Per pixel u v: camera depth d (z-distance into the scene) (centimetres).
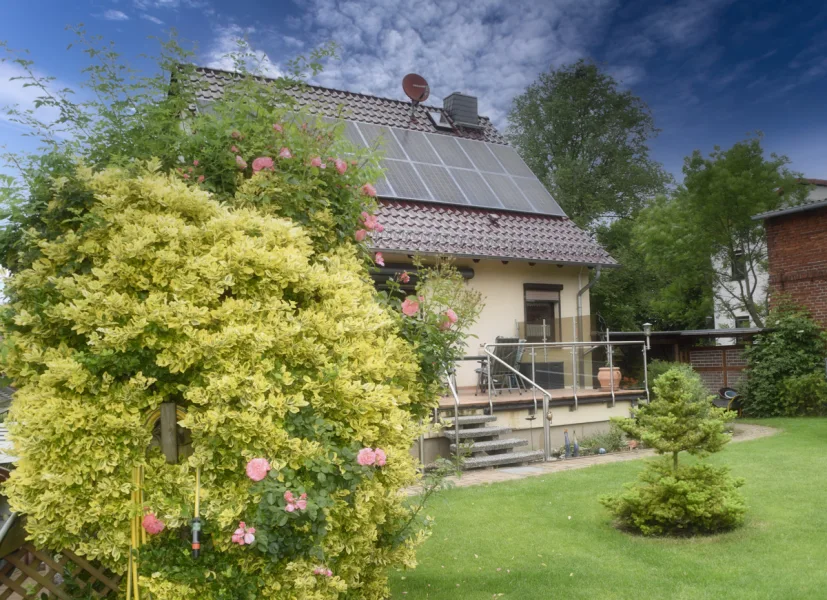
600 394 1259
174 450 355
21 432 336
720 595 487
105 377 337
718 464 975
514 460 1035
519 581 527
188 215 391
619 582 521
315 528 333
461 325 505
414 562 429
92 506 331
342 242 488
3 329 370
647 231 2514
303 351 367
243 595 331
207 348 341
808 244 1750
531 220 1564
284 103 547
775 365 1652
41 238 381
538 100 3553
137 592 340
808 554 571
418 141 1603
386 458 387
